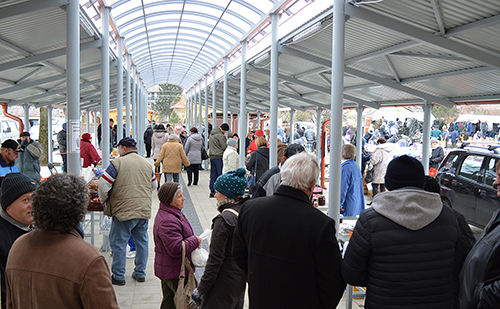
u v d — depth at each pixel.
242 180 3.18
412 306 2.08
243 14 10.60
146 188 4.89
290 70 11.97
